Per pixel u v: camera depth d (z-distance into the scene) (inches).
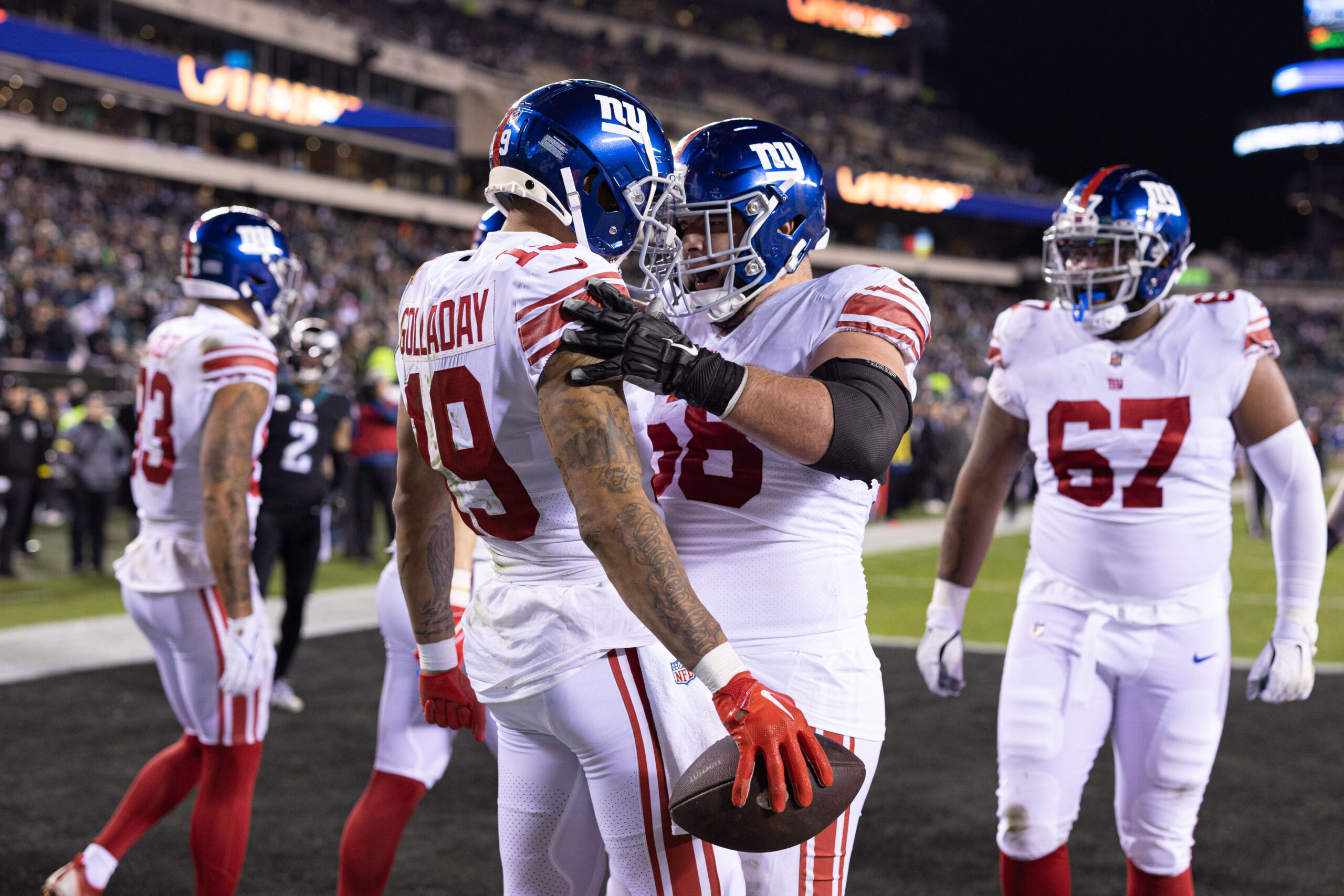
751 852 64.9
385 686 108.8
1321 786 160.1
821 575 72.1
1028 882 98.0
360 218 1235.2
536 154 66.9
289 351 127.6
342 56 1158.3
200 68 1041.5
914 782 162.9
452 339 66.7
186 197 1018.7
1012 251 1828.2
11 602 294.7
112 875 126.0
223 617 110.7
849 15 1766.7
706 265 72.0
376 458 347.9
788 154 72.9
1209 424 98.2
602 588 66.4
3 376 482.6
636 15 1624.0
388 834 105.1
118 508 507.8
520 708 68.4
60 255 698.2
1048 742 97.4
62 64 942.4
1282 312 1689.2
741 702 55.5
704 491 72.8
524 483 66.1
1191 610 96.7
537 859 71.9
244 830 110.3
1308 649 97.4
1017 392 104.7
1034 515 105.6
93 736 177.6
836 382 62.7
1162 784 96.4
